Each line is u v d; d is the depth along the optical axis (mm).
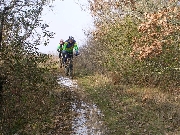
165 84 15203
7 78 8195
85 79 18672
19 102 8609
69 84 17125
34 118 9383
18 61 8164
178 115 10820
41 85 9414
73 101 13328
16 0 8031
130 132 9469
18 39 8211
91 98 13812
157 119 10523
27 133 8672
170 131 9500
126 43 16031
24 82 8383
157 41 9711
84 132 9602
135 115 11016
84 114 11461
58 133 9391
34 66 8445
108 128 9906
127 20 16047
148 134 9320
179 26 10023
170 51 12828
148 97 13336
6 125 8266
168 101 12695
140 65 15258
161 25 9797
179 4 11305
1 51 7988
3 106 8273
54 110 11359
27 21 8242
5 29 8156
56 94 13586
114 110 11695
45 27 8453
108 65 18062
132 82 16781
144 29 9844
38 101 10078
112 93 14469
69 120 10703
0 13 7898
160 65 13203
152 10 12477
